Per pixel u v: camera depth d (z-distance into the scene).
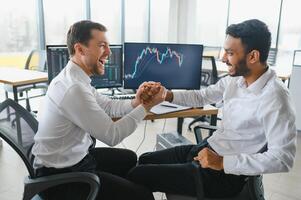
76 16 5.22
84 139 1.34
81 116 1.19
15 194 2.10
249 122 1.27
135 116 1.38
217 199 1.29
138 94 1.63
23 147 1.20
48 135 1.24
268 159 1.08
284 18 5.55
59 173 1.19
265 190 2.24
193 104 1.77
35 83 3.15
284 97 1.15
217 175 1.28
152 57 2.02
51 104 1.23
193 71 2.05
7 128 1.16
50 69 2.05
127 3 6.02
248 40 1.18
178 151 1.60
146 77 2.05
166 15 6.64
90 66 1.36
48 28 4.89
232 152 1.33
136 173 1.40
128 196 1.25
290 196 2.17
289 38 5.54
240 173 1.14
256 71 1.25
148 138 3.28
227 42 1.25
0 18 4.42
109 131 1.25
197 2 6.64
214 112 1.82
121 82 2.22
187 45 2.01
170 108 1.79
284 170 1.08
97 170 1.45
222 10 6.42
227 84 1.51
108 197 1.24
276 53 5.36
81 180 1.12
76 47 1.31
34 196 1.15
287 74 3.73
